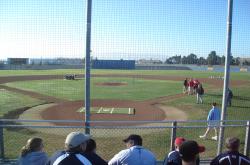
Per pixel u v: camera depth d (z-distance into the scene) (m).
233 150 5.00
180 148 3.98
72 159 3.96
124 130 14.93
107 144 12.52
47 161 4.39
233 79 49.72
